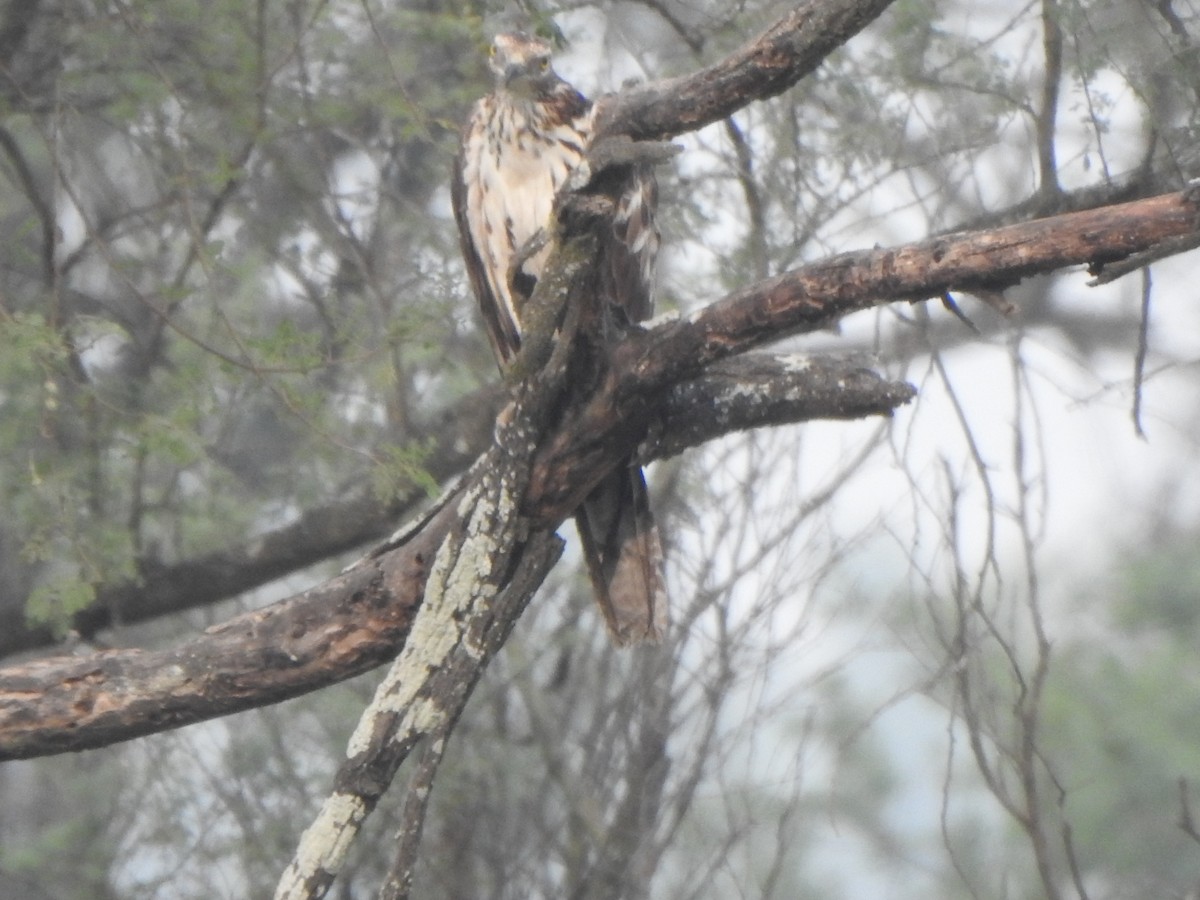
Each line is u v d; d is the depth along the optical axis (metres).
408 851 7.34
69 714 8.00
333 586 7.99
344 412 12.80
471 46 12.59
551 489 7.60
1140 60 10.90
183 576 12.90
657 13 12.86
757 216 12.35
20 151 12.93
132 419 11.57
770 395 7.57
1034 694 9.59
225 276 12.36
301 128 12.51
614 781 12.51
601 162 6.73
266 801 12.89
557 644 13.13
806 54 6.58
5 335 10.36
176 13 12.15
